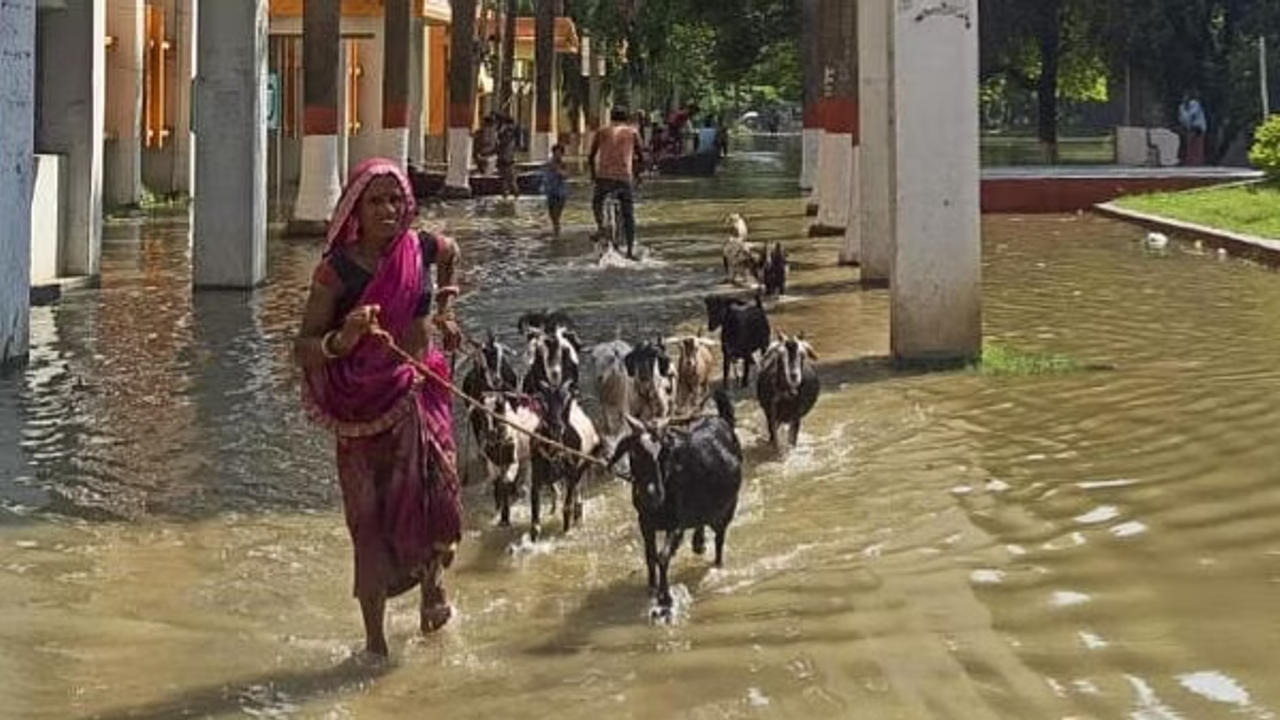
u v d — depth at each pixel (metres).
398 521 7.15
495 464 9.37
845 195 27.61
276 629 7.56
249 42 19.91
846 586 7.98
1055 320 16.91
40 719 6.41
